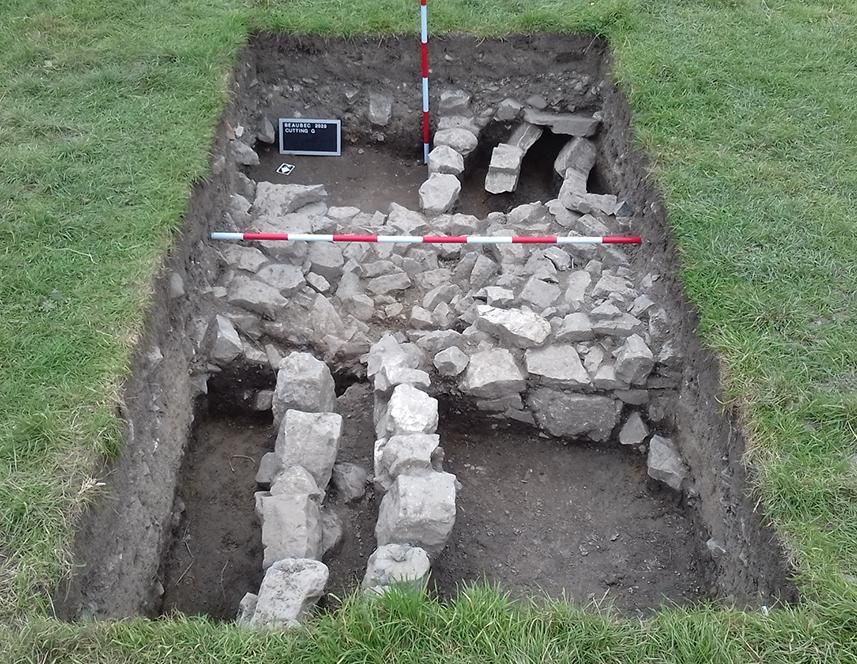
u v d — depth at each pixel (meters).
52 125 5.10
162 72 5.61
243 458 4.57
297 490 3.81
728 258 4.42
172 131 5.14
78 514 3.21
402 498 3.57
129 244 4.35
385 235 5.40
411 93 6.50
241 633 2.86
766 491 3.38
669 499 4.38
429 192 5.78
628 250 5.15
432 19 6.36
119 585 3.46
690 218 4.67
